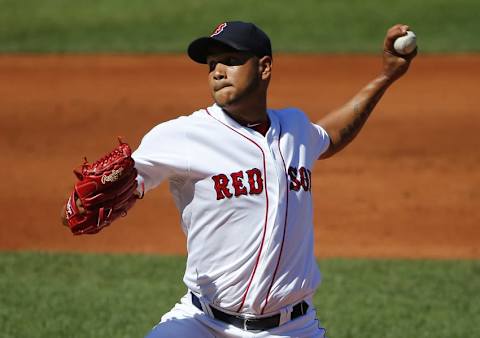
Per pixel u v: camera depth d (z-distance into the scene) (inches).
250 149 597.6
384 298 1138.7
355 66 2588.6
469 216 1534.2
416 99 2283.5
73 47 2842.0
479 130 2044.8
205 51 605.6
